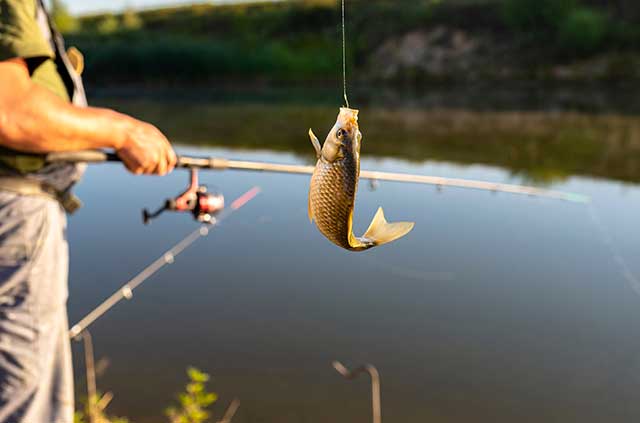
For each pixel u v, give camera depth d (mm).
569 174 11242
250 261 6770
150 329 5328
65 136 1843
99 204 9062
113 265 6723
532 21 32938
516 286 6137
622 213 8430
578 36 30750
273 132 17859
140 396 4406
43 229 1996
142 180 10516
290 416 4223
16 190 1935
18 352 1977
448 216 8273
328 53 37000
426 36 35625
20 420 1991
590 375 4641
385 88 32812
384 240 2006
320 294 5965
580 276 6312
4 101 1736
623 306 5695
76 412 4031
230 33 44250
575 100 25000
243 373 4699
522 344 5090
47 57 1859
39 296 2006
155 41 37906
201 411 4184
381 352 4980
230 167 2926
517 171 11594
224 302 5809
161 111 24000
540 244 7211
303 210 8578
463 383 4566
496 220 8109
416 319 5508
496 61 32531
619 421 4137
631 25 31328
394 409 4301
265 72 36344
